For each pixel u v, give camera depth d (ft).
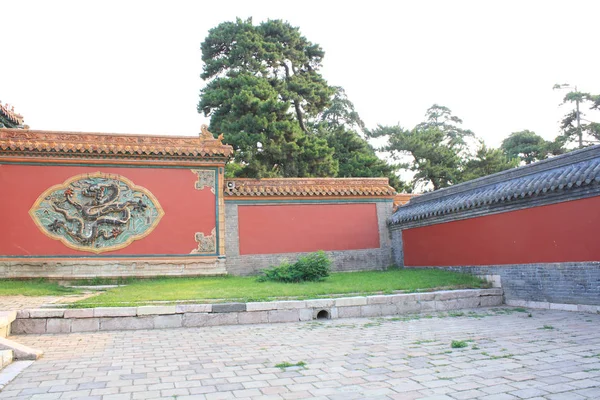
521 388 17.95
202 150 63.46
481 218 53.72
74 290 52.49
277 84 120.47
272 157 95.81
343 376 20.71
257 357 25.66
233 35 125.08
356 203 73.67
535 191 44.57
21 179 58.23
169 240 61.62
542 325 34.14
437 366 22.08
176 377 21.31
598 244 39.22
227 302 40.83
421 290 46.91
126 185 61.31
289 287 48.19
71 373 22.39
